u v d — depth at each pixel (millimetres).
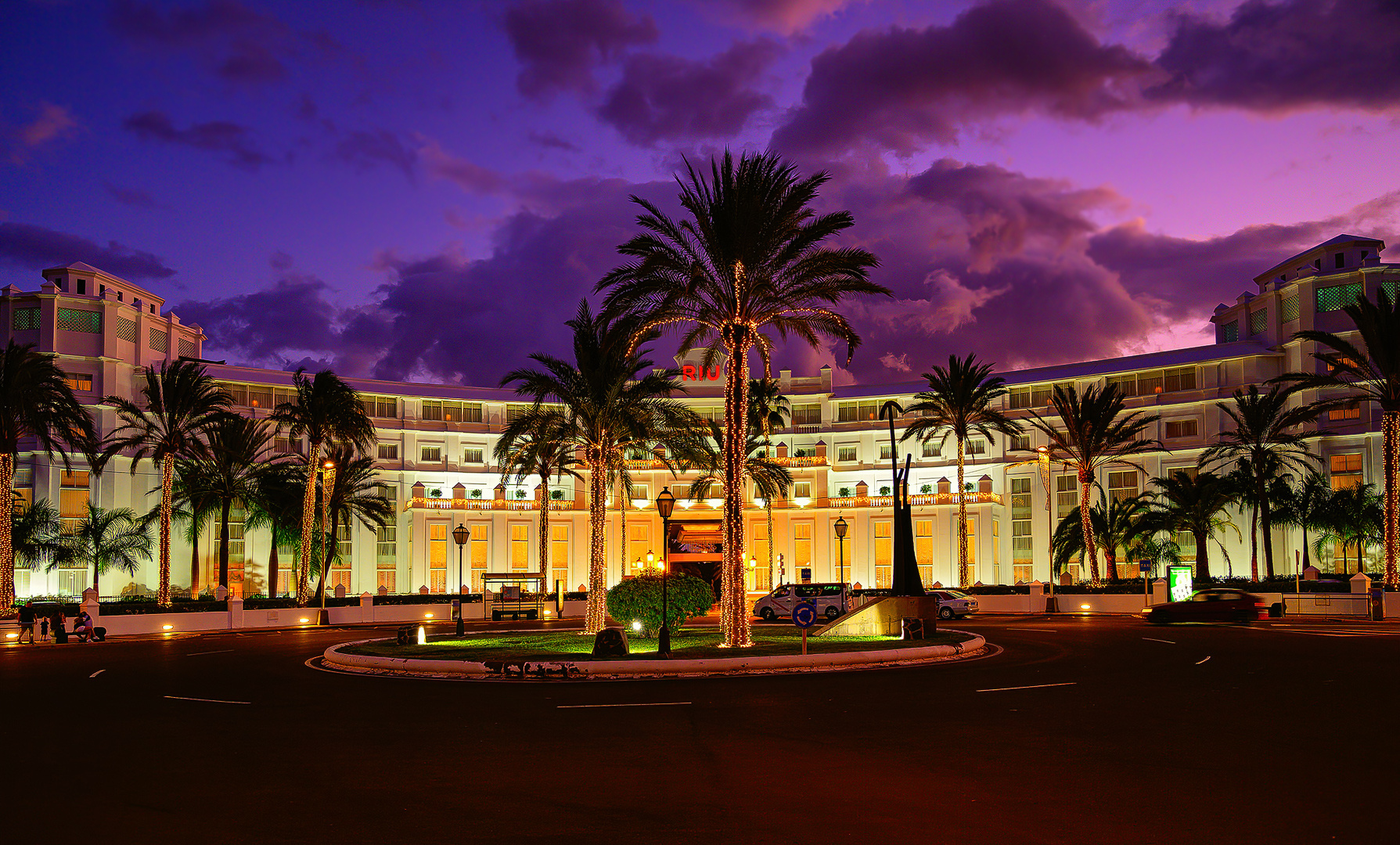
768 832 8078
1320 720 13273
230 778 10539
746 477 77750
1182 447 70750
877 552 78562
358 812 8977
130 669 25219
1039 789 9422
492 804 9234
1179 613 39875
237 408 74562
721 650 24594
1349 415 65438
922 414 80938
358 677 22281
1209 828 7965
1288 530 65250
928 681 19078
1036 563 75250
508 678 21562
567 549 80312
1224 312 78250
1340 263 68562
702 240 28609
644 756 11516
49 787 10203
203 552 72250
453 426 82000
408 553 78188
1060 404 58312
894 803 8969
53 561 62000
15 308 69188
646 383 38000
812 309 29922
